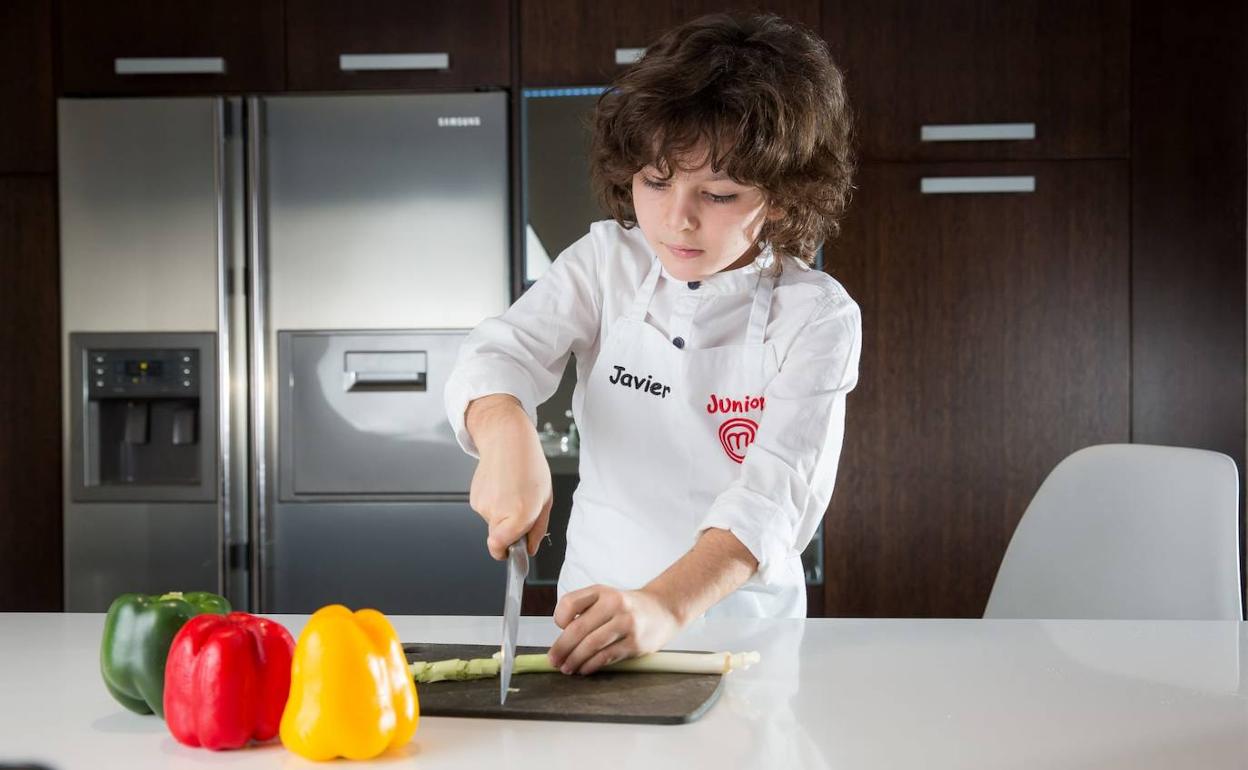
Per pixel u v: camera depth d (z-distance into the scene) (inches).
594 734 33.5
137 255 111.7
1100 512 56.9
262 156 110.8
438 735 33.4
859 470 113.0
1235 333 111.3
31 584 115.3
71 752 32.2
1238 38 110.0
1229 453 111.5
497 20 112.7
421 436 110.4
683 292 52.7
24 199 114.7
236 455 111.5
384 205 110.7
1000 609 59.7
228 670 31.6
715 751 32.1
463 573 110.9
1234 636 45.8
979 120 111.7
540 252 112.7
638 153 43.4
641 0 111.9
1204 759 31.8
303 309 110.9
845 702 36.8
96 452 113.6
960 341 112.3
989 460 112.5
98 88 113.8
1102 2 110.9
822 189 47.3
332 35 113.0
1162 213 111.5
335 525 110.8
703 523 43.8
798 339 50.7
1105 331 112.0
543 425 115.8
